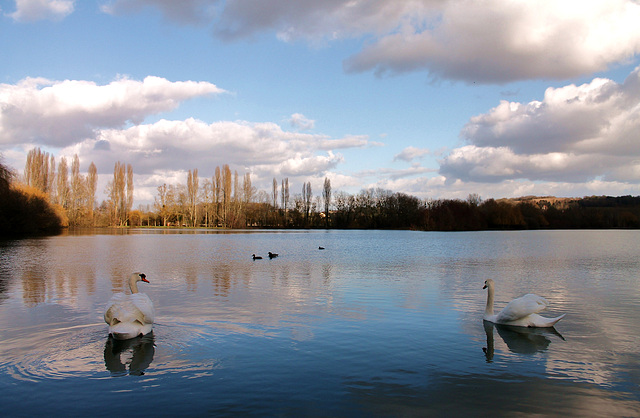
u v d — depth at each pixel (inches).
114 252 1398.9
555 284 746.2
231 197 4717.0
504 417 248.8
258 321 460.8
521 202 4778.5
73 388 284.0
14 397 271.0
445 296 620.1
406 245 1902.1
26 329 422.6
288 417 246.2
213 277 821.9
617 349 373.1
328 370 317.1
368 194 4943.4
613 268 992.2
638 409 259.9
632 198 5487.2
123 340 386.3
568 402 268.4
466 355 354.0
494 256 1320.1
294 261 1147.3
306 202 5093.5
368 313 503.8
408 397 273.1
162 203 4741.6
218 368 319.6
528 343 387.9
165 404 261.7
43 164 3499.0
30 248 1535.4
